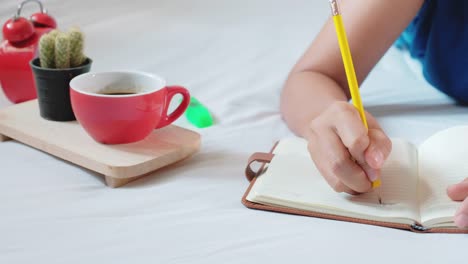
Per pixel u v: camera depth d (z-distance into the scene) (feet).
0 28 4.86
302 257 2.22
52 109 3.21
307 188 2.61
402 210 2.45
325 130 2.54
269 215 2.54
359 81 3.77
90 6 5.51
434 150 2.90
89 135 3.02
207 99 3.90
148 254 2.24
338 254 2.24
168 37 5.01
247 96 3.94
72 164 2.99
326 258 2.22
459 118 3.68
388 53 4.97
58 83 3.15
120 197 2.68
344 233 2.38
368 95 4.12
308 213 2.52
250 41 5.04
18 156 3.06
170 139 3.05
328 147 2.49
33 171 2.91
